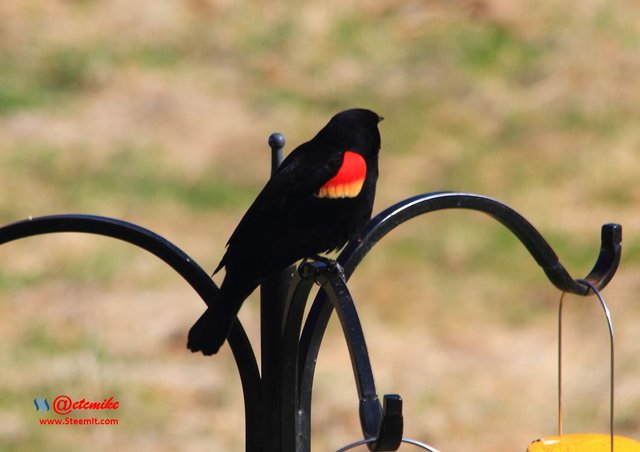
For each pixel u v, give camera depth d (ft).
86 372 35.37
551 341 39.99
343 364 37.70
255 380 12.38
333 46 70.28
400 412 9.96
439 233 49.26
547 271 13.29
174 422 32.83
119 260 45.98
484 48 68.44
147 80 65.77
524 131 59.36
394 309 42.65
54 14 73.77
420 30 71.15
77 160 56.39
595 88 62.64
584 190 53.36
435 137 59.36
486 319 41.93
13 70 66.80
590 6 70.79
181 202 52.54
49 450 30.55
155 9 74.08
